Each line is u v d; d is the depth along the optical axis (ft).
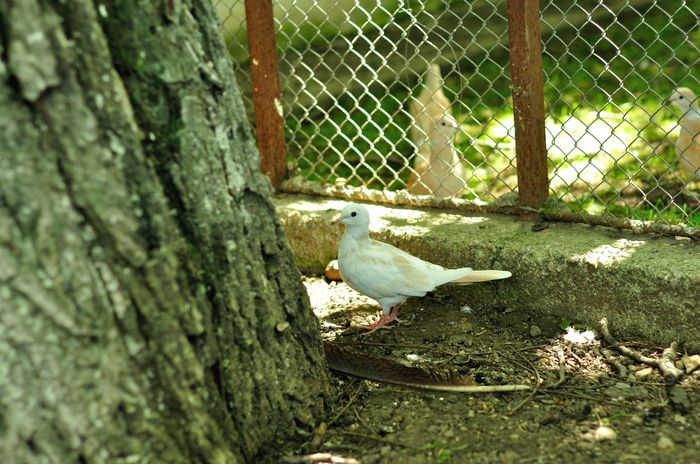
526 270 13.08
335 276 15.30
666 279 11.64
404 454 9.70
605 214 13.44
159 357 8.04
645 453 9.43
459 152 18.04
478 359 12.15
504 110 24.49
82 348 7.50
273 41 15.67
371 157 22.80
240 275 9.04
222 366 8.91
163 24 8.02
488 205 14.55
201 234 8.55
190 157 8.36
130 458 7.88
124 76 8.02
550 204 13.92
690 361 11.34
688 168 17.47
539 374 11.57
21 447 7.39
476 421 10.37
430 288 12.67
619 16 29.71
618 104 23.47
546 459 9.43
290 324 9.89
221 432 8.83
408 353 12.49
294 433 9.94
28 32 6.92
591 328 12.59
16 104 7.02
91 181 7.45
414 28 30.30
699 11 29.19
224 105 8.77
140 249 7.82
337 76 28.43
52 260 7.27
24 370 7.30
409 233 14.29
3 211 7.03
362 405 10.84
